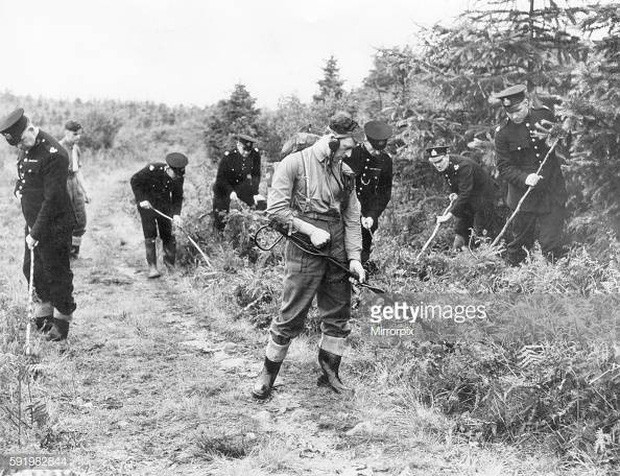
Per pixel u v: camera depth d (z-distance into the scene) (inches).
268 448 152.2
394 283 219.1
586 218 260.5
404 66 322.7
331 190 175.3
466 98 318.3
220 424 165.9
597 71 235.9
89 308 267.1
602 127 237.9
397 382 184.7
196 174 700.7
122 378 196.2
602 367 151.3
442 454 151.9
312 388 188.9
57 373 194.7
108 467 145.2
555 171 260.2
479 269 220.1
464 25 302.5
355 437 159.9
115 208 558.9
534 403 155.0
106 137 1042.7
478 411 162.7
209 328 247.0
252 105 711.1
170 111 1346.0
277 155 627.5
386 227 326.6
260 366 207.3
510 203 265.3
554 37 309.3
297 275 176.1
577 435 146.6
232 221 333.7
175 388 188.7
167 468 146.0
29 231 220.5
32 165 214.8
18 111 212.1
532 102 276.2
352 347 211.5
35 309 229.8
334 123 172.6
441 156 281.1
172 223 343.0
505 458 148.9
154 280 327.0
